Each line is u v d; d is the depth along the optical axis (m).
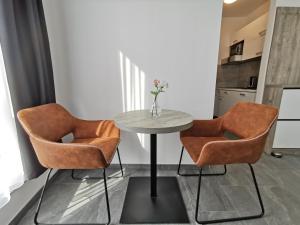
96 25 1.77
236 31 3.99
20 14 1.31
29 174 1.36
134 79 1.87
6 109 1.21
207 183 1.82
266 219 1.36
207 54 1.80
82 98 1.93
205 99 1.90
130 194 1.62
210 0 1.68
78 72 1.87
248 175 1.97
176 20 1.73
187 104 1.91
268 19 2.54
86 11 1.74
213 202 1.54
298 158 2.42
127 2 1.71
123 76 1.87
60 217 1.37
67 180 1.86
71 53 1.83
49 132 1.41
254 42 3.15
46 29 1.58
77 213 1.41
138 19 1.74
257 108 1.44
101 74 1.87
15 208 1.31
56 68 1.86
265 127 1.26
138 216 1.37
